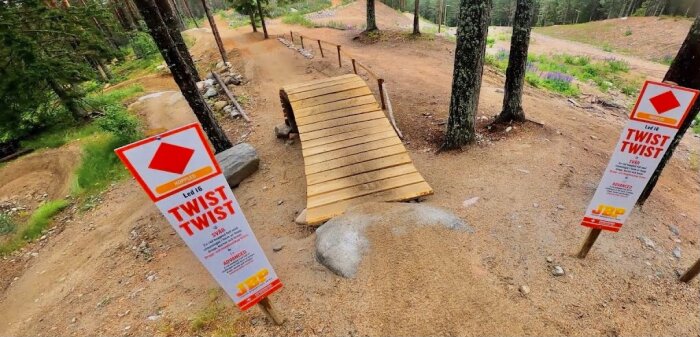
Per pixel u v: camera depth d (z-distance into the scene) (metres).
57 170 12.57
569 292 4.00
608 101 13.05
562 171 6.43
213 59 20.77
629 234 4.82
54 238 8.84
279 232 6.15
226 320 4.27
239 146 8.74
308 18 35.50
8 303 6.91
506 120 8.38
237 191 8.03
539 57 23.84
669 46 31.38
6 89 10.90
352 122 7.78
